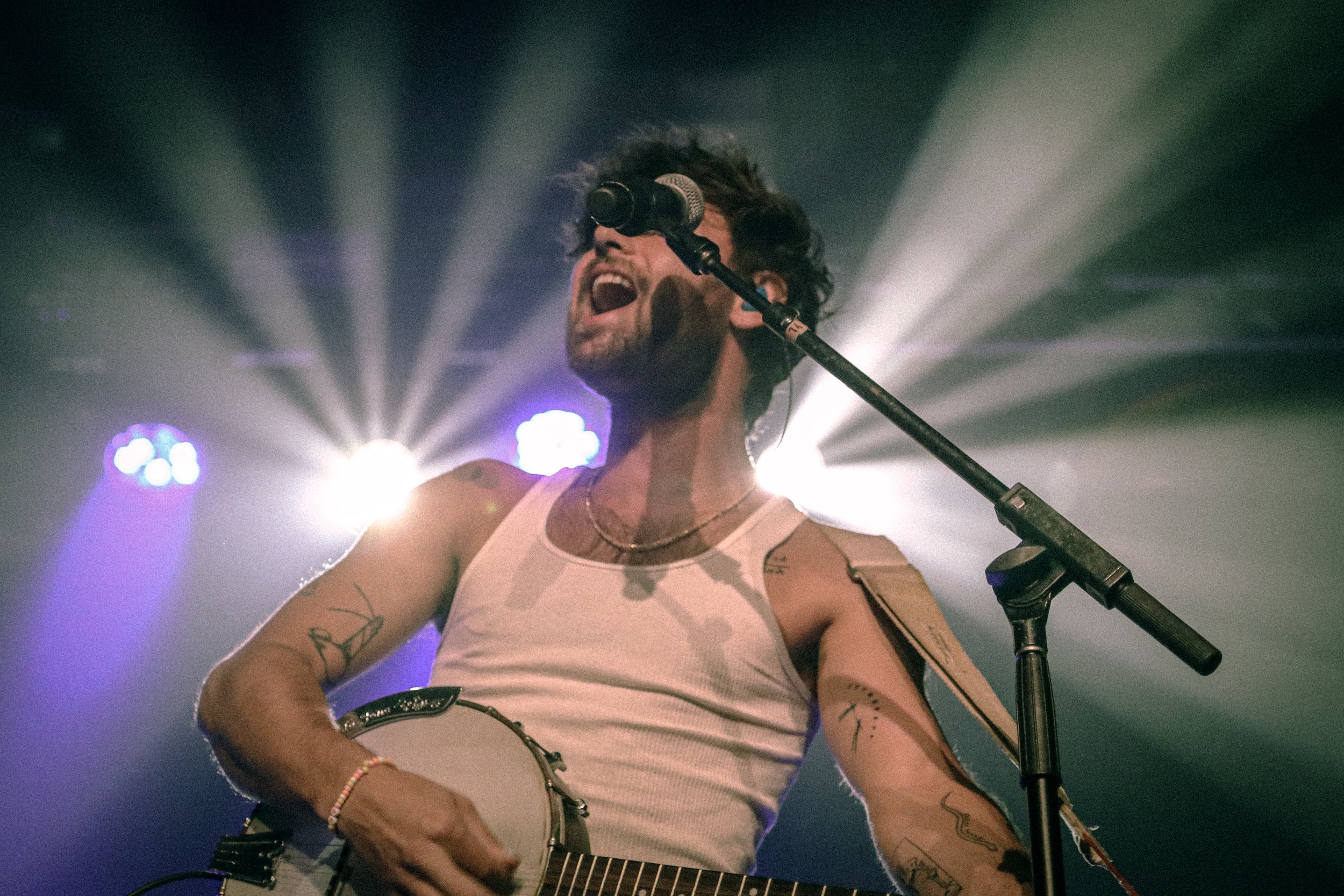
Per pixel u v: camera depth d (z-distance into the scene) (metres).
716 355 2.34
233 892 1.93
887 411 1.80
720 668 2.02
